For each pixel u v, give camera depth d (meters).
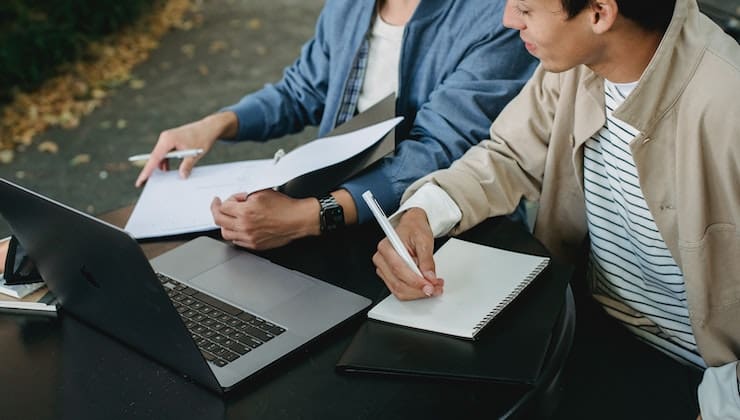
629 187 1.58
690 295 1.48
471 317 1.32
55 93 4.85
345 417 1.16
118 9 5.69
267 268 1.52
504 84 1.88
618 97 1.51
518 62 1.92
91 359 1.30
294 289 1.44
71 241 1.21
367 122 1.81
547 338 1.28
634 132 1.52
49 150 4.24
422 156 1.81
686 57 1.38
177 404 1.19
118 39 5.55
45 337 1.37
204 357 1.18
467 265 1.47
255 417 1.16
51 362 1.30
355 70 2.09
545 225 1.82
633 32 1.36
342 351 1.29
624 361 1.69
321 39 2.21
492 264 1.47
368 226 1.66
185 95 4.82
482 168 1.72
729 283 1.45
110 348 1.33
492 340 1.28
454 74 1.93
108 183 3.92
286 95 2.25
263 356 1.26
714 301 1.48
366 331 1.32
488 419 1.14
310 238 1.62
